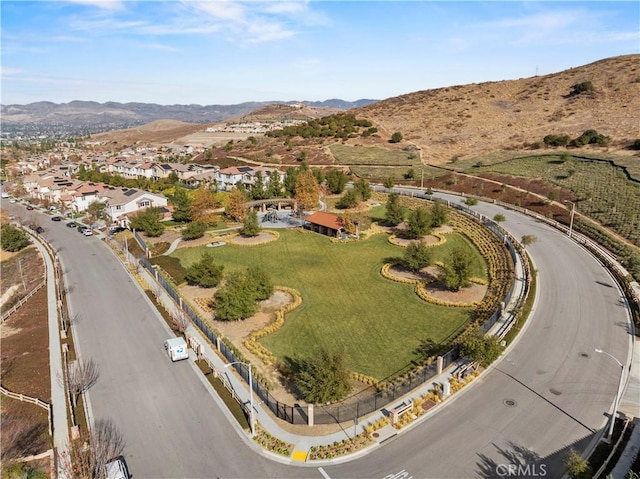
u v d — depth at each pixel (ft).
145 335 129.59
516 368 103.91
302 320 135.03
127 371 109.91
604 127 336.49
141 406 95.66
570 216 219.61
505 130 394.32
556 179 265.95
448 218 239.91
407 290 156.25
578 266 164.86
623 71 439.63
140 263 198.18
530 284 146.00
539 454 77.71
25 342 129.39
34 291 174.19
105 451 74.23
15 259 230.27
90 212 301.02
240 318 136.77
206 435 85.97
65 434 87.76
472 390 96.53
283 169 378.94
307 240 223.71
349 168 366.22
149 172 440.45
